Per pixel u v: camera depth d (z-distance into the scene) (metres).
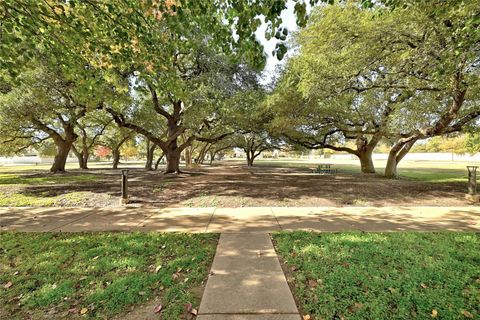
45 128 18.00
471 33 4.33
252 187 10.80
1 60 4.70
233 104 12.98
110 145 31.00
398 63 7.80
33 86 10.41
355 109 13.70
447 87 8.01
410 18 6.23
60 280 3.13
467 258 3.64
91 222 5.88
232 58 4.59
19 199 8.51
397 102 11.52
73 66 5.35
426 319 2.37
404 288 2.87
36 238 4.68
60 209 7.31
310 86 8.95
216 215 6.54
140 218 6.26
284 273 3.27
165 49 5.34
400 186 10.30
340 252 3.89
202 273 3.28
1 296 2.80
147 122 20.73
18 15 4.45
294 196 8.90
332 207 7.49
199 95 12.15
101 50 5.23
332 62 8.35
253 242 4.44
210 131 19.30
